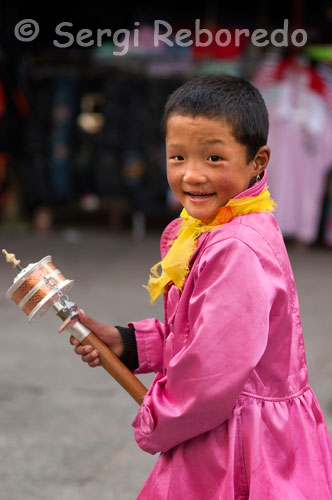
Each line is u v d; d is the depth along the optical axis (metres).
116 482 3.33
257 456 1.64
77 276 7.66
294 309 1.76
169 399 1.66
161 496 1.73
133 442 3.76
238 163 1.67
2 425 3.92
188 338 1.71
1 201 10.20
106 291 7.02
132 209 10.60
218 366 1.58
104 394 4.42
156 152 9.72
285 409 1.72
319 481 1.73
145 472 3.44
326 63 8.85
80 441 3.75
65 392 4.43
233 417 1.66
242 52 9.02
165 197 9.84
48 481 3.33
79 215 11.62
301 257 8.95
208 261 1.65
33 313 1.79
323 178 9.16
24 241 9.55
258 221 1.71
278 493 1.64
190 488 1.70
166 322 1.86
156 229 10.77
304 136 8.98
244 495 1.68
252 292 1.60
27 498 3.17
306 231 9.22
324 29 8.88
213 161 1.66
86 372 4.80
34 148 9.91
